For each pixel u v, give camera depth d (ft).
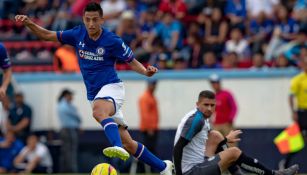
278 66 188.44
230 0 206.39
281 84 182.80
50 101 192.65
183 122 101.40
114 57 96.48
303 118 160.86
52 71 203.00
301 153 176.55
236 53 189.88
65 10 215.31
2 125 185.16
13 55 209.97
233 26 199.11
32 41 212.43
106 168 94.99
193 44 195.62
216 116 165.37
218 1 205.05
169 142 185.47
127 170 177.88
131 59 96.89
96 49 95.66
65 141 178.91
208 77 185.06
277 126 182.70
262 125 183.32
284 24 197.98
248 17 205.46
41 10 220.84
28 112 185.16
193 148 102.68
